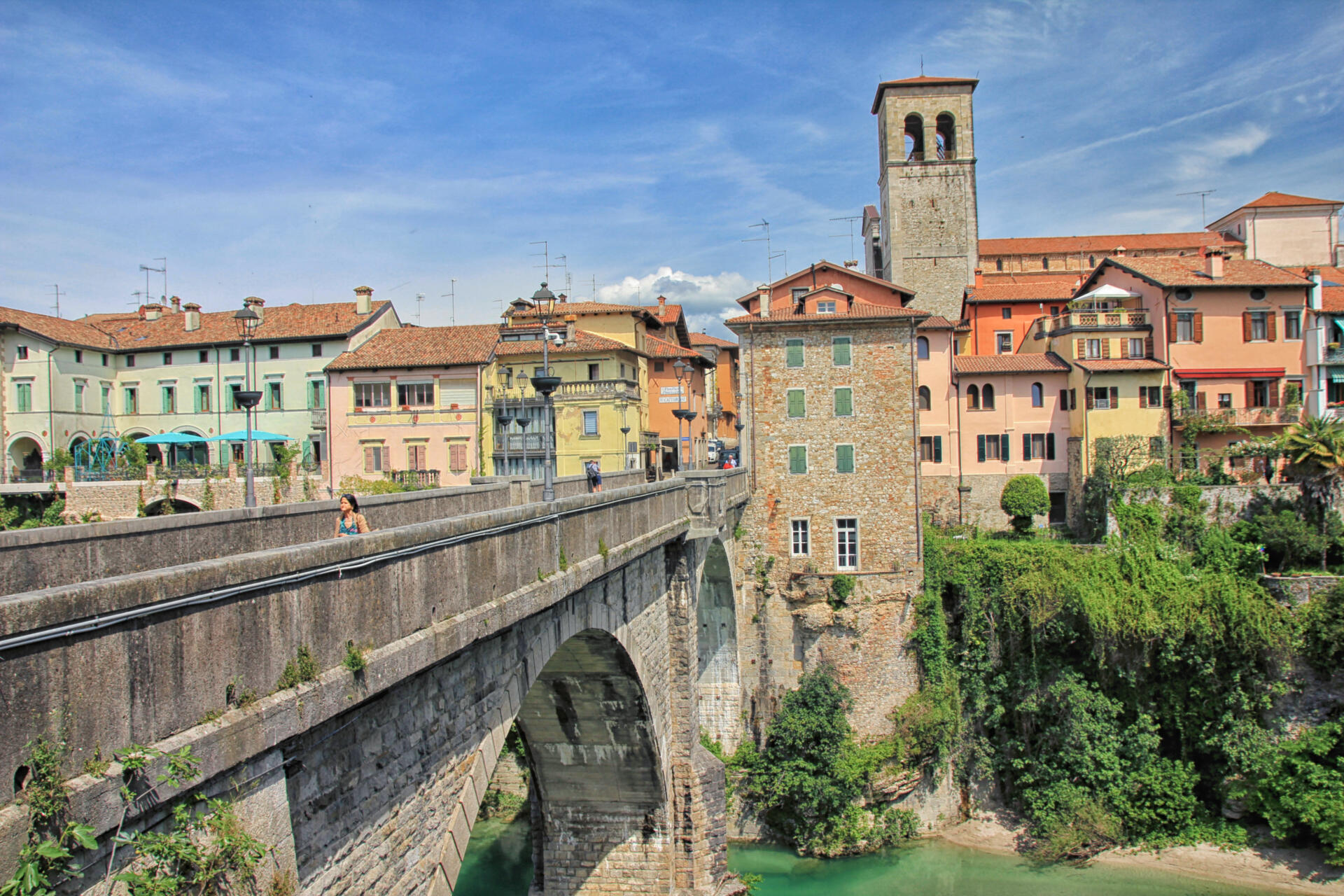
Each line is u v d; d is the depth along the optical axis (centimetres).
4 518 4028
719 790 2655
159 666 597
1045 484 4750
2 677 484
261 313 5797
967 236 6588
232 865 635
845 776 3594
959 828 3747
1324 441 4009
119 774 550
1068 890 3212
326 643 779
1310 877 3222
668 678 2488
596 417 4866
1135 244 6775
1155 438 4609
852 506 4131
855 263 5597
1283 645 3503
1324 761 3400
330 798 824
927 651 3981
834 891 3272
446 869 1055
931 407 4850
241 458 5509
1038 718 3756
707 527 2623
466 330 5366
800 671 4097
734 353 7506
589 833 2516
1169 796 3509
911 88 6644
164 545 1136
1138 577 3756
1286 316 4750
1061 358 4909
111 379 5725
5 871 475
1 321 5238
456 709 1092
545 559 1342
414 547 934
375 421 5109
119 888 552
